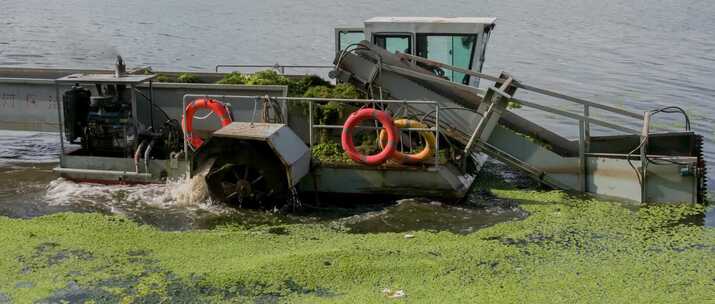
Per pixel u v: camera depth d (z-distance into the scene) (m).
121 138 25.34
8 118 27.44
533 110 42.81
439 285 17.73
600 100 47.62
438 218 22.47
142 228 21.42
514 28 97.44
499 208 23.41
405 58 26.92
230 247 20.06
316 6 130.00
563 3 141.88
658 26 98.44
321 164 23.88
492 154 25.08
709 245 20.36
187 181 23.86
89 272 18.41
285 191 23.03
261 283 17.75
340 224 22.03
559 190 25.08
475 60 29.52
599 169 24.44
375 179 23.70
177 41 79.19
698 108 44.31
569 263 19.09
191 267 18.67
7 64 59.56
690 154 25.05
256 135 22.20
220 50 71.62
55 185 25.19
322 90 26.03
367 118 23.45
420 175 23.48
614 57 69.19
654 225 21.84
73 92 25.38
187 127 24.52
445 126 24.95
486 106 24.52
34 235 20.69
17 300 16.92
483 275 18.31
